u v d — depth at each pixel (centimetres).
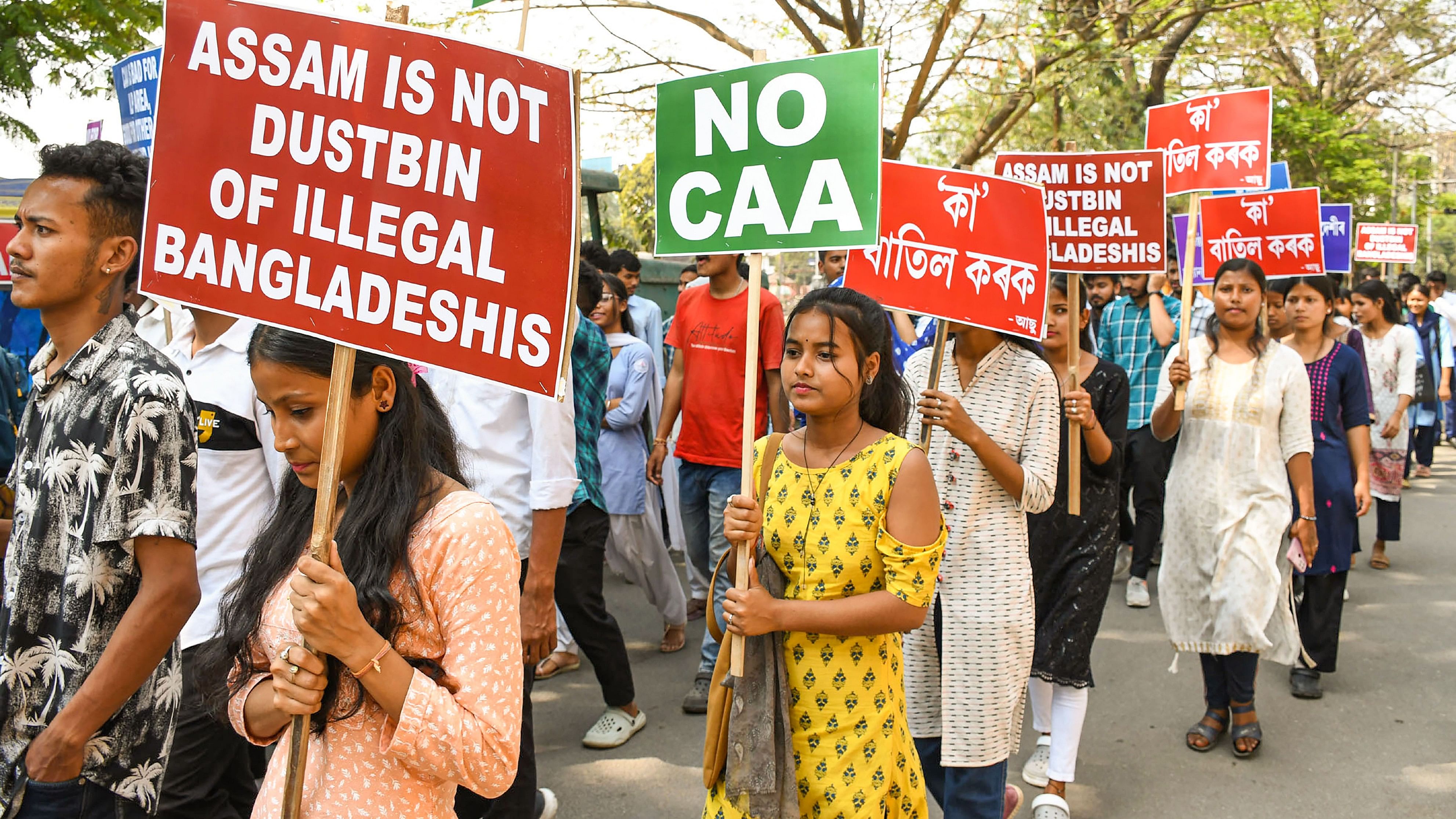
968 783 321
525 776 339
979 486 329
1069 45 1044
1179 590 469
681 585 716
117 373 223
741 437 527
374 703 179
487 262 180
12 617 221
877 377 265
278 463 310
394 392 187
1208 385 471
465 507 184
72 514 220
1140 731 489
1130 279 713
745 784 247
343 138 177
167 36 175
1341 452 532
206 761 289
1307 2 1438
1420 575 761
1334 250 788
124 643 216
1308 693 526
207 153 176
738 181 268
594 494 434
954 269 327
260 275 175
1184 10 1291
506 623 182
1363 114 2286
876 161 256
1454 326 1141
